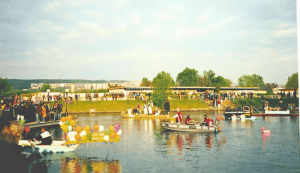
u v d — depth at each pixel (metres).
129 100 78.12
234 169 16.12
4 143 5.81
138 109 59.47
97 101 76.69
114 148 22.38
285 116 54.78
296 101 82.25
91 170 15.93
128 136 28.83
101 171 15.73
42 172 5.55
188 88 98.19
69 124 21.61
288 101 82.56
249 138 26.89
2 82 92.44
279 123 40.69
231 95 88.44
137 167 16.58
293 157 18.97
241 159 18.47
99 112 71.94
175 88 96.69
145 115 55.44
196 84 149.88
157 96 75.19
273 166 16.70
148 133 31.03
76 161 17.97
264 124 39.50
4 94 85.19
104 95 86.81
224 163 17.47
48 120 41.09
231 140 25.81
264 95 94.19
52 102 70.19
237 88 103.31
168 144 24.05
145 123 42.88
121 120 48.62
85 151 21.11
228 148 22.12
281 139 26.22
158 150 21.53
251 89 105.44
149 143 24.59
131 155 19.78
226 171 15.72
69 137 19.47
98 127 20.34
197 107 78.81
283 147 22.39
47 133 20.95
